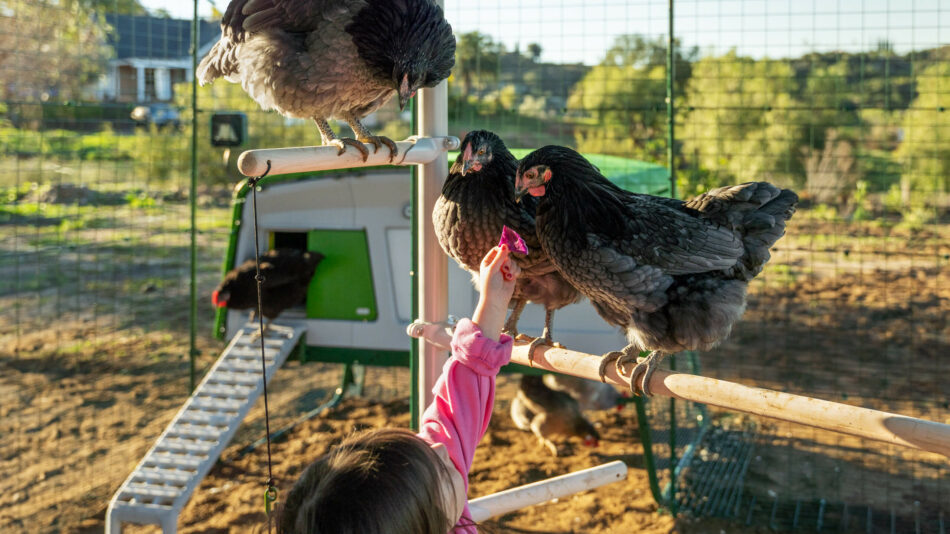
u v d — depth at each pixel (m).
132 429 7.42
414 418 3.84
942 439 1.88
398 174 6.50
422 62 3.32
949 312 10.34
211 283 12.37
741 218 3.07
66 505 6.06
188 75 12.49
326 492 1.59
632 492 6.50
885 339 9.62
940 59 8.97
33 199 13.83
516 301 3.41
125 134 13.45
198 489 6.63
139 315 10.86
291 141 12.91
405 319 6.70
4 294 11.46
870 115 11.68
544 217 2.89
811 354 9.38
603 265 2.85
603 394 7.64
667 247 2.86
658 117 10.91
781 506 6.21
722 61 10.66
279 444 7.62
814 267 12.03
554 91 11.14
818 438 7.52
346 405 8.67
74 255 13.08
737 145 11.20
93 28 10.14
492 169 3.01
